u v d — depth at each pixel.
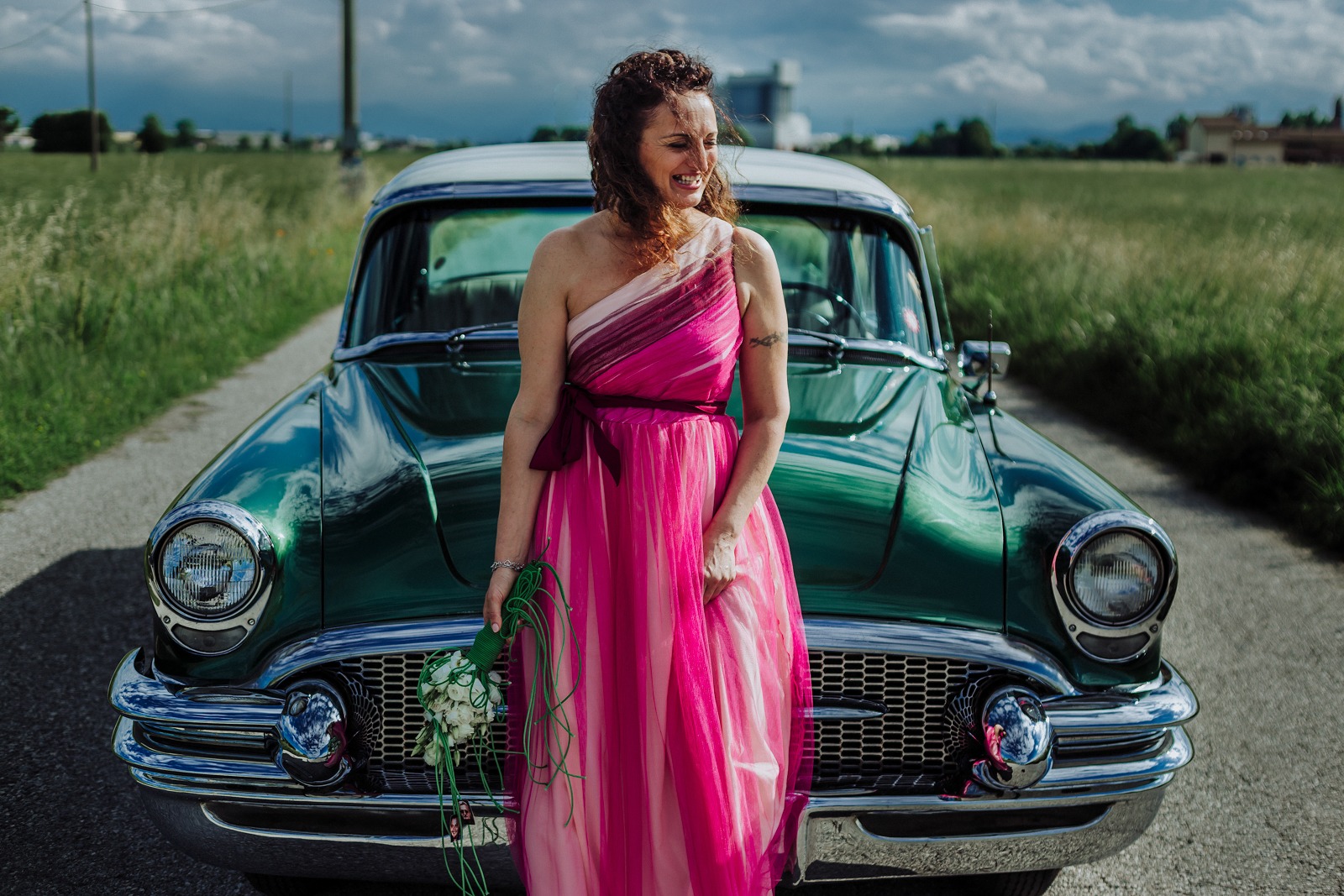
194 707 2.07
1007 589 2.15
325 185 19.27
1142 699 2.15
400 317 3.24
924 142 113.75
